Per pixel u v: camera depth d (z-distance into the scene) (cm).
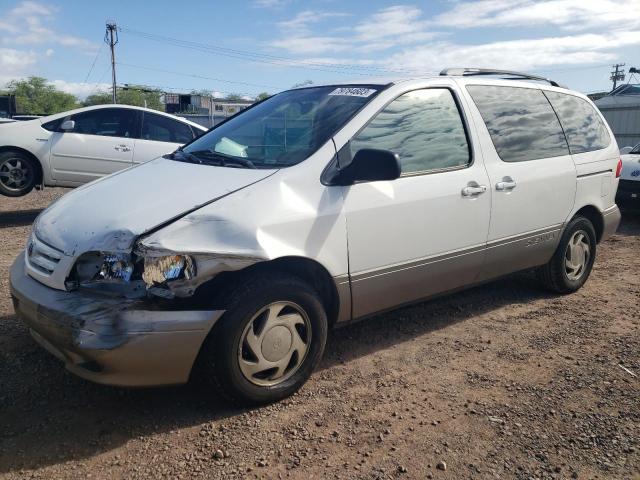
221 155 400
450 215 416
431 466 289
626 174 943
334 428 321
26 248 366
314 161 360
